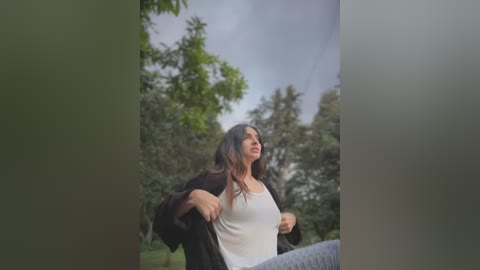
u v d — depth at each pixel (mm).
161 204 3252
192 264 3297
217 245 3330
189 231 3301
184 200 3297
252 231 3373
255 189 3389
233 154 3359
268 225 3400
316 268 3455
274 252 3410
